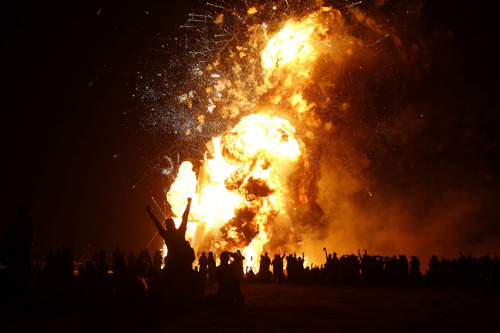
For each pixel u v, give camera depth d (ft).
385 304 35.78
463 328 24.71
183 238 30.27
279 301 37.83
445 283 62.08
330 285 60.70
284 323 25.85
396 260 64.34
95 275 34.04
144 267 44.14
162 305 28.78
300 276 64.39
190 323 25.71
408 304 35.86
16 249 29.94
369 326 25.07
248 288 53.98
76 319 27.25
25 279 30.01
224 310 29.40
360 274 64.39
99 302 32.12
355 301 38.04
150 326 24.75
